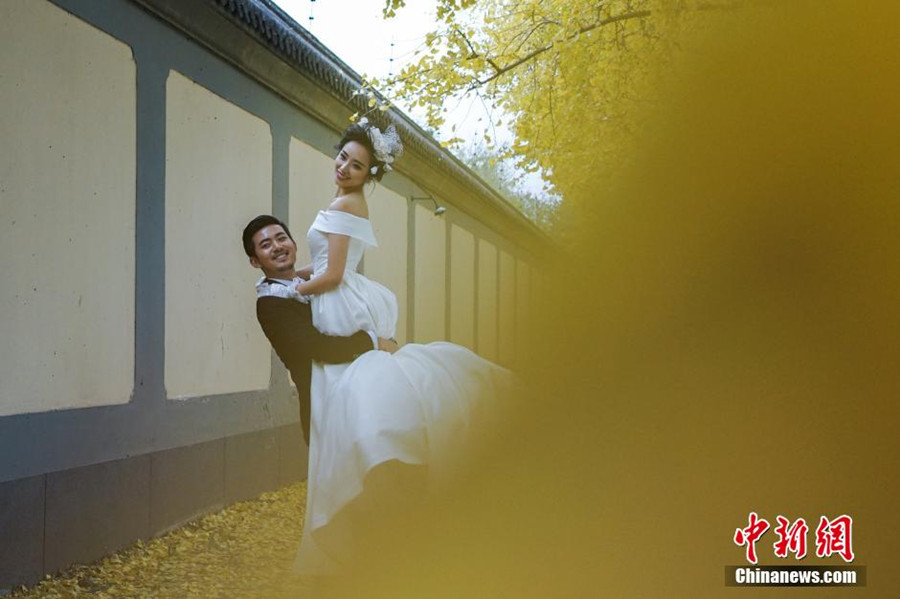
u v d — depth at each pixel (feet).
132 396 17.17
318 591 10.78
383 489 10.24
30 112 14.39
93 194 16.07
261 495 22.38
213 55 20.97
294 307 11.53
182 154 19.43
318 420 10.94
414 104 24.00
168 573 14.73
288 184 25.39
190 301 19.75
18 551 13.67
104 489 15.87
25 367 14.15
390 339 11.86
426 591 10.31
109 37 16.69
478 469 11.08
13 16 14.01
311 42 25.50
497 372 11.98
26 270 14.21
